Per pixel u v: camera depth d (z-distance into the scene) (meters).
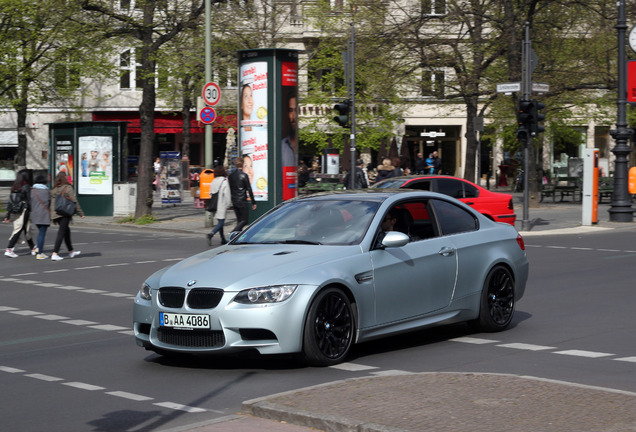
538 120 28.27
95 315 13.79
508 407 6.95
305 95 55.19
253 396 8.20
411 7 36.47
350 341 9.62
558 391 7.47
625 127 31.19
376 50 35.47
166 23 33.56
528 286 16.05
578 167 46.16
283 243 10.27
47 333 12.27
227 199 25.25
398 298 10.18
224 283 9.10
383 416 6.74
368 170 49.22
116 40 34.78
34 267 20.78
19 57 43.59
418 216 10.87
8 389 8.73
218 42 37.75
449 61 35.53
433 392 7.52
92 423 7.34
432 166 55.88
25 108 46.62
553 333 11.44
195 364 9.77
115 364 9.93
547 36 35.94
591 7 34.22
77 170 37.00
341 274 9.52
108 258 22.41
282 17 49.25
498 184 61.00
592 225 29.89
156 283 9.60
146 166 33.44
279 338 8.98
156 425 7.24
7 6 35.31
